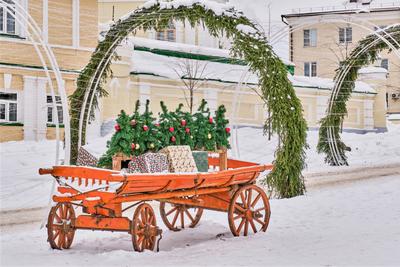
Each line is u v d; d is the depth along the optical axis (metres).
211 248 7.36
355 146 27.48
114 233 8.73
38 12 21.86
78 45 22.78
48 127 22.08
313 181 16.33
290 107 12.62
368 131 34.03
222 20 12.31
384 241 7.36
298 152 12.80
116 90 23.36
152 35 29.12
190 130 9.36
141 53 25.48
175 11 12.26
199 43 30.19
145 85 24.36
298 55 45.09
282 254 6.77
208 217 10.34
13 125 21.31
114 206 7.11
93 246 7.62
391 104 45.66
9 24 21.44
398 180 15.03
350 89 20.98
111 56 13.49
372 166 21.09
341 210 10.67
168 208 11.65
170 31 29.67
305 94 31.48
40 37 11.91
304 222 9.60
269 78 12.52
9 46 21.23
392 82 45.41
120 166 8.27
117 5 30.08
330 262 6.19
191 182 7.60
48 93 22.12
